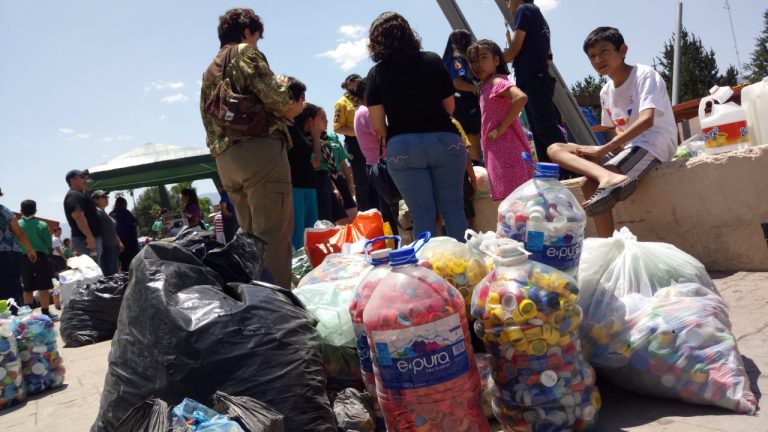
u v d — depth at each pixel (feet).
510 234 8.41
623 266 8.43
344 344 8.52
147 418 6.20
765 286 11.59
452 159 13.61
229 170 12.94
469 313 8.41
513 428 7.28
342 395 7.97
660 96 14.17
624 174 14.24
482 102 16.38
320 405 7.37
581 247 8.30
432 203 13.71
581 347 7.89
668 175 14.11
